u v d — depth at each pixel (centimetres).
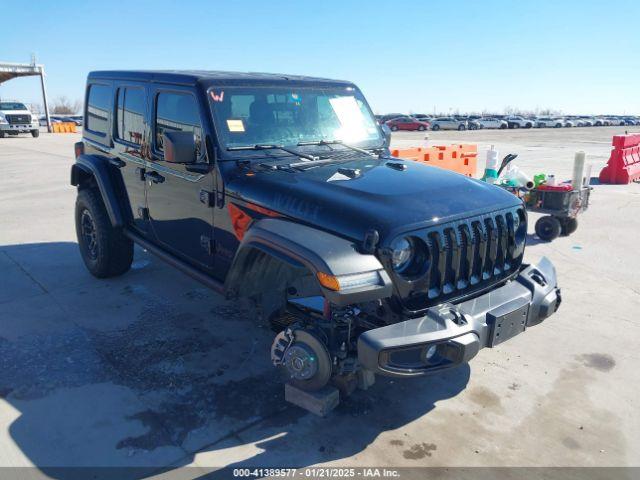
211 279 384
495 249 332
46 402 334
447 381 371
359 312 306
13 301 495
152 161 436
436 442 306
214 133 362
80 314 467
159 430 310
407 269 293
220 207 365
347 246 280
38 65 3722
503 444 305
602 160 1805
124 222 502
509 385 367
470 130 5006
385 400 347
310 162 373
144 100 439
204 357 396
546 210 716
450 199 321
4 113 2948
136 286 536
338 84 455
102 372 372
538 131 4678
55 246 678
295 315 340
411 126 4841
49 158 1750
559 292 356
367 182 335
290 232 294
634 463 291
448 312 287
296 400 334
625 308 497
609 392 360
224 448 296
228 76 395
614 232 779
